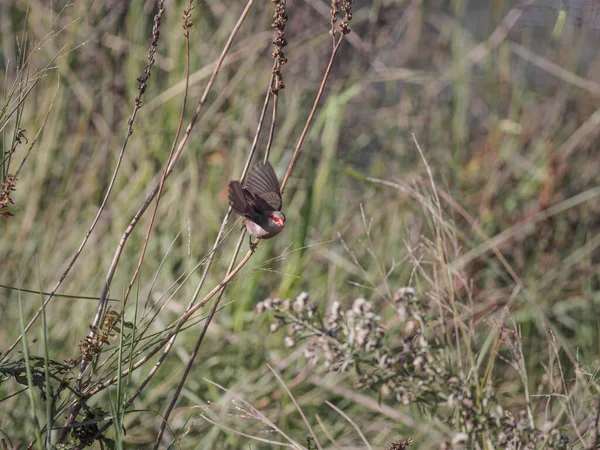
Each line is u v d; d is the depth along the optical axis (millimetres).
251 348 9703
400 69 13031
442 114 13078
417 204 11055
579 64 13539
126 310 9844
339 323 4777
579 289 11047
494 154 12328
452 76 12656
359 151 13117
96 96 11883
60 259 10430
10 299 9938
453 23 13875
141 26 12344
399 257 10625
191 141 11484
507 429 4801
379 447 7977
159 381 9273
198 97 12008
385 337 5004
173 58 12023
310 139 11766
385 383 4668
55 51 11898
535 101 13148
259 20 12734
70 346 9453
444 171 12211
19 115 6160
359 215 11383
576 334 10414
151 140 11461
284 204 11430
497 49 13711
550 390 5551
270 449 8352
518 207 12016
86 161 11625
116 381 5695
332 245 11141
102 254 10477
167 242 10562
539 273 11094
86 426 5562
